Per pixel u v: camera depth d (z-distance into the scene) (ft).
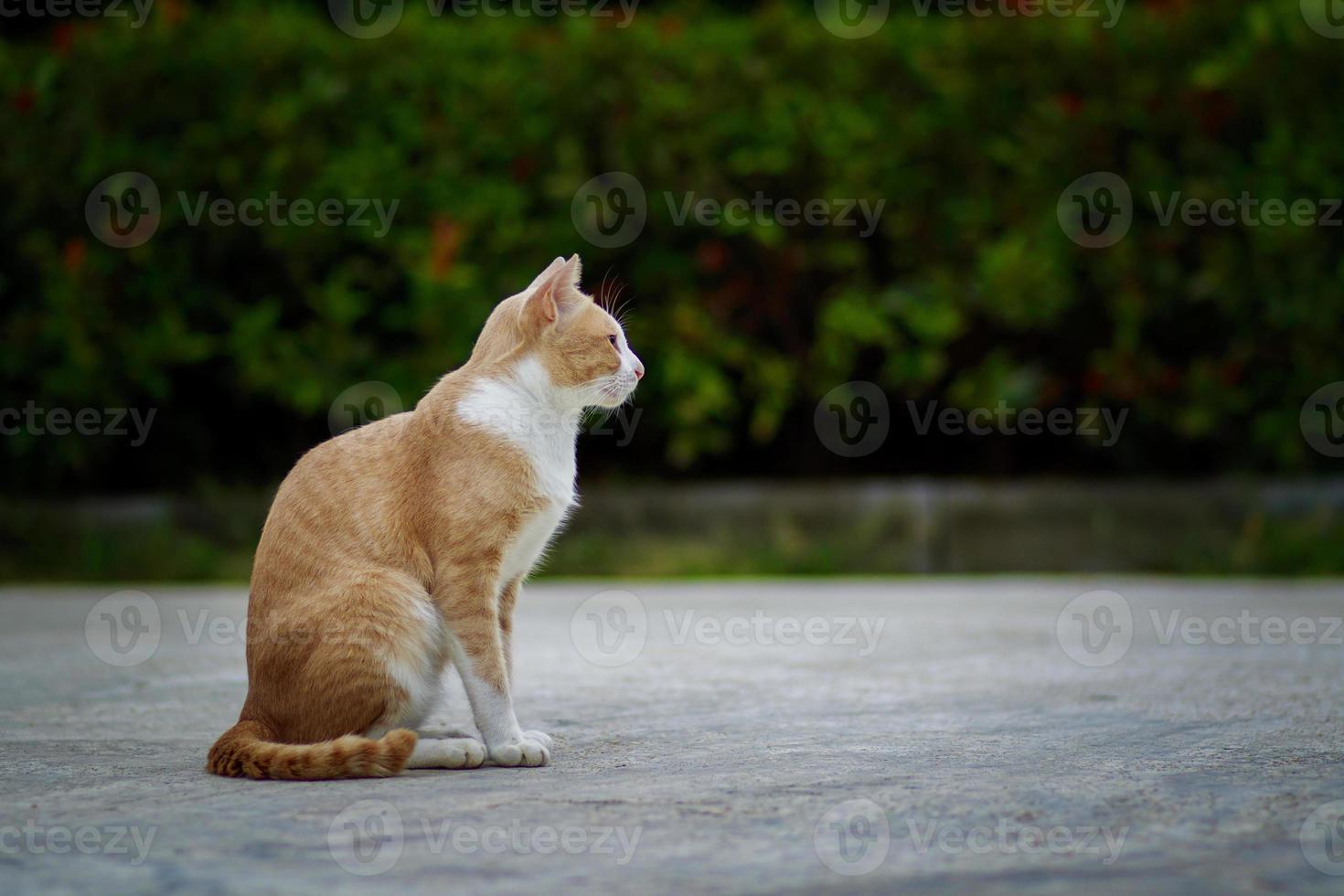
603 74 37.83
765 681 21.34
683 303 37.65
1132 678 21.30
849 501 38.27
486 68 38.06
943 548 37.83
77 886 10.61
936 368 38.06
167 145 37.37
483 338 17.30
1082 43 38.09
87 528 37.86
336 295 36.73
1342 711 18.17
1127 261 37.52
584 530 38.37
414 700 15.51
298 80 37.65
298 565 15.52
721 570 37.40
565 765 15.14
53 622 29.14
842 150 37.68
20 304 37.83
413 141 37.47
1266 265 37.19
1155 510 37.70
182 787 13.97
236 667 23.27
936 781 14.01
